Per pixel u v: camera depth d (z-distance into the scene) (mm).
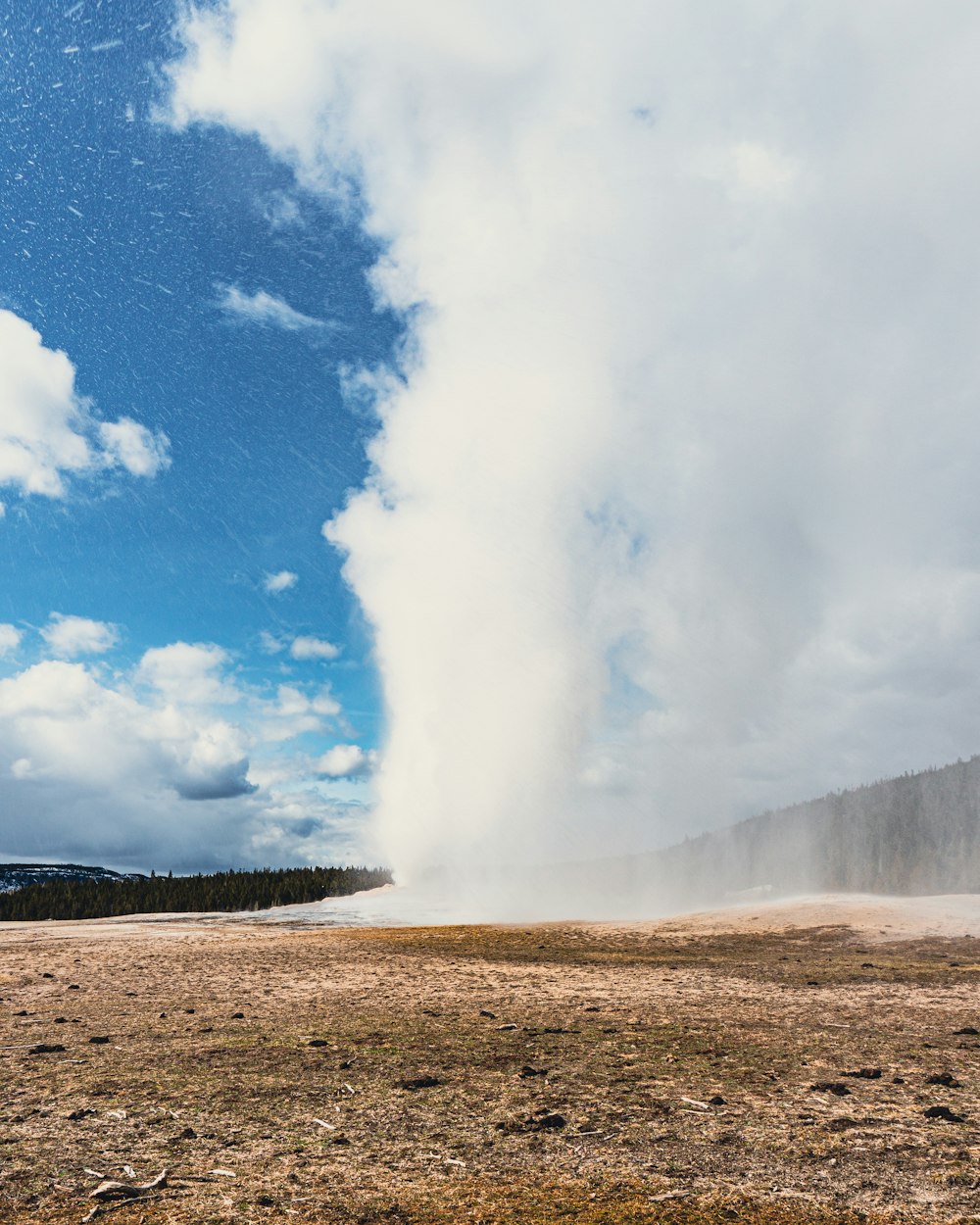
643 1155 9000
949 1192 8016
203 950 35188
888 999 21219
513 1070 12812
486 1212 7512
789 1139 9508
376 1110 10609
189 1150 9133
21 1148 9148
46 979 25062
